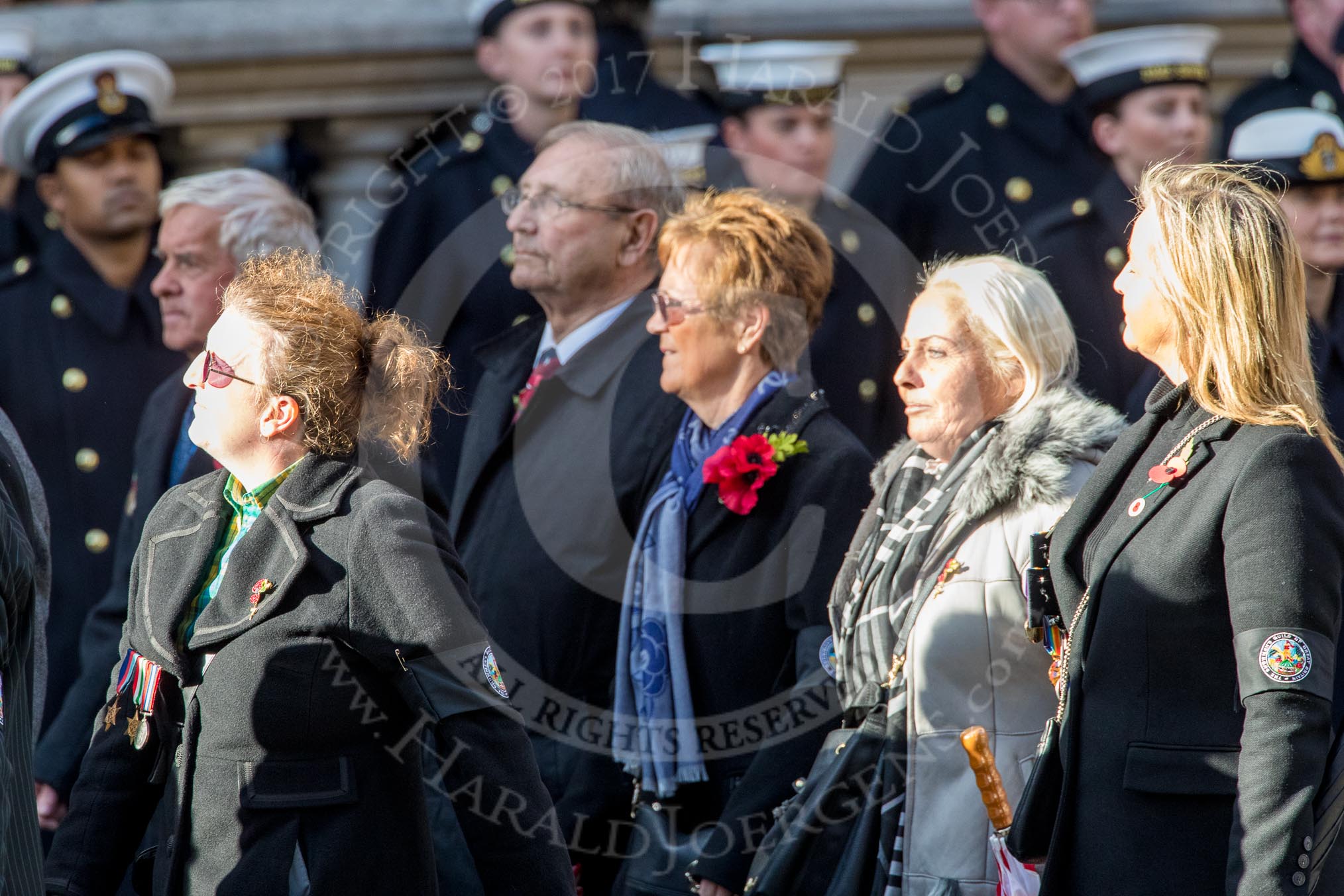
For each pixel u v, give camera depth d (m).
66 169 15.64
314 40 17.72
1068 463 9.95
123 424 15.41
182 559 9.21
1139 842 8.12
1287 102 16.91
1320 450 7.99
